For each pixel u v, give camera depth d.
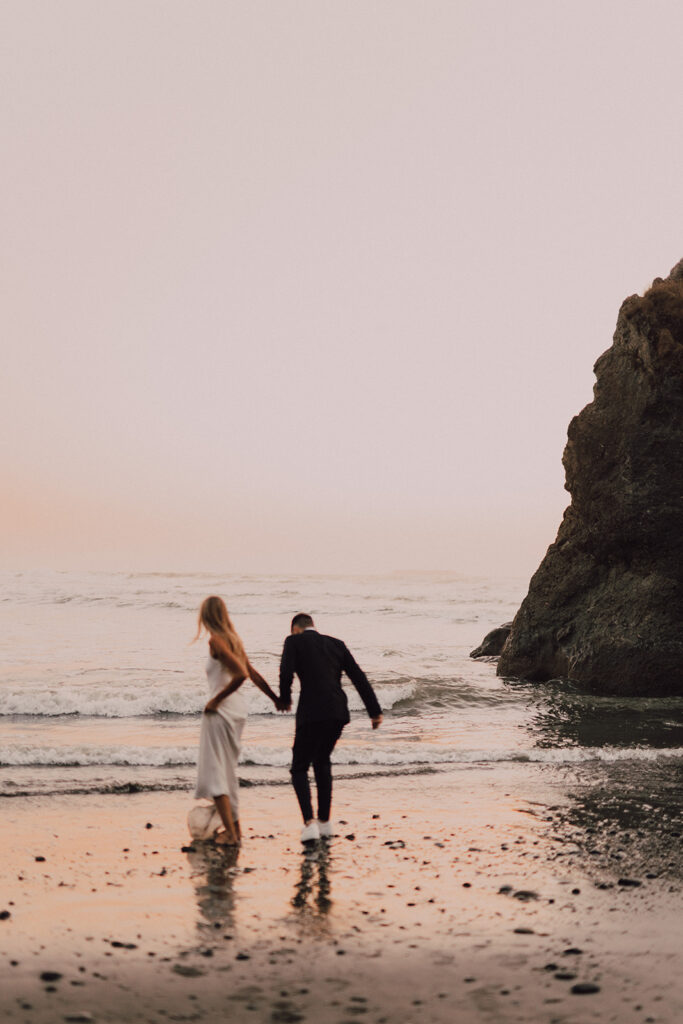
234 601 48.34
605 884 5.80
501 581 89.38
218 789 6.74
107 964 4.34
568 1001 3.92
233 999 3.93
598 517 18.02
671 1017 3.74
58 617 34.22
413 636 30.47
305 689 6.95
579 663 17.27
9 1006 3.77
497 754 10.42
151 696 13.38
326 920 5.07
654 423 17.52
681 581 16.92
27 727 11.91
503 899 5.49
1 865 6.13
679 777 9.49
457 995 3.99
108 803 8.03
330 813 7.66
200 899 5.46
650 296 17.77
